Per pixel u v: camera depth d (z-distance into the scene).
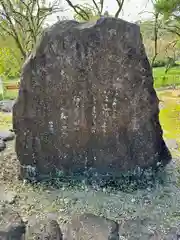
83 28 3.42
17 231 2.79
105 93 3.59
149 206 3.32
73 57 3.49
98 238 2.71
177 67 13.69
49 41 3.47
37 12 8.70
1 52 9.93
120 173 3.81
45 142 3.79
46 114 3.69
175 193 3.57
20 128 3.76
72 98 3.62
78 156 3.80
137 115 3.66
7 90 10.90
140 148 3.77
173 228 2.85
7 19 8.56
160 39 11.64
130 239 2.73
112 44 3.44
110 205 3.34
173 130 6.23
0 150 4.81
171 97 10.01
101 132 3.71
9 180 3.89
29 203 3.39
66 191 3.63
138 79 3.56
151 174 3.88
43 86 3.60
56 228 2.84
